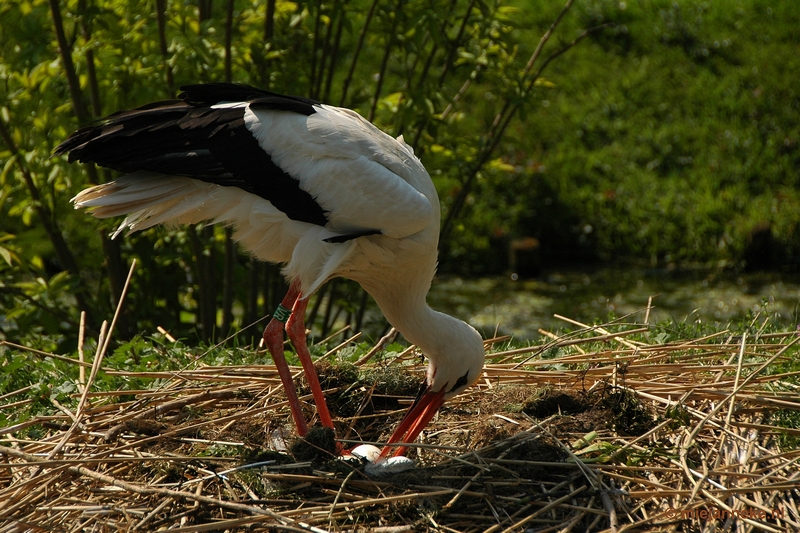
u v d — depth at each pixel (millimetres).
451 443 7566
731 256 18078
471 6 11500
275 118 7543
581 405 7938
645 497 6582
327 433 7285
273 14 11688
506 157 20531
